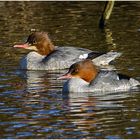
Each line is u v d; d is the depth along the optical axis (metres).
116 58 24.25
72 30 28.64
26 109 18.00
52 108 18.11
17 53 25.33
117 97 19.28
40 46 24.50
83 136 15.67
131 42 26.36
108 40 26.83
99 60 23.89
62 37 27.44
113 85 20.17
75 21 30.38
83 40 26.89
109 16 29.47
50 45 24.64
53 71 23.58
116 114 17.44
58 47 25.02
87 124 16.61
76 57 24.19
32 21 30.41
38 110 17.89
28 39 24.72
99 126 16.45
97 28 29.03
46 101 18.89
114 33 28.05
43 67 23.86
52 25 29.55
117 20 30.48
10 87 20.58
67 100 18.98
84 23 29.97
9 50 25.67
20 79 21.77
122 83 20.30
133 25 29.42
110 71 20.62
